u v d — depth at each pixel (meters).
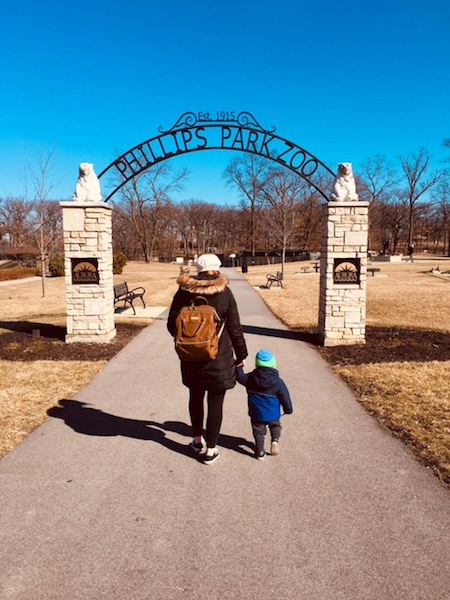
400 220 68.69
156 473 3.85
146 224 62.06
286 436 4.61
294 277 30.69
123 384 6.43
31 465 3.99
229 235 92.25
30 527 3.11
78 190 9.09
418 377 6.58
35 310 15.34
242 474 3.83
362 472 3.85
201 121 9.71
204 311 3.63
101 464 4.01
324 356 8.20
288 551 2.85
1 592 2.52
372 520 3.17
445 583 2.57
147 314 13.34
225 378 3.78
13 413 5.23
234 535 3.02
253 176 56.53
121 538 2.99
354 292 9.02
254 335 10.23
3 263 47.22
